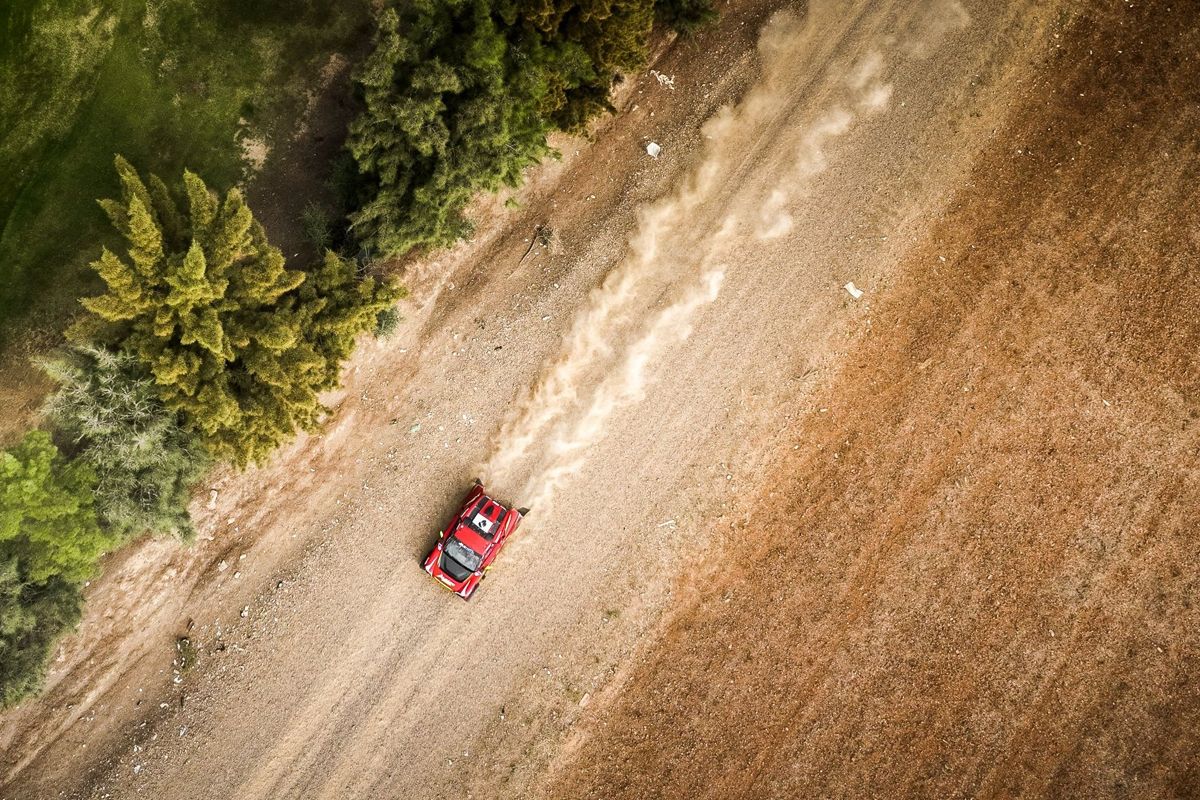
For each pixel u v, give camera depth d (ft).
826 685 74.95
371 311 63.87
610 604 74.74
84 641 69.87
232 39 70.54
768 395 76.33
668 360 76.28
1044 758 75.00
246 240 58.54
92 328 59.00
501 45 59.41
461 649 73.92
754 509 75.77
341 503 74.23
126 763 71.20
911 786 74.43
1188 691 75.15
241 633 72.95
